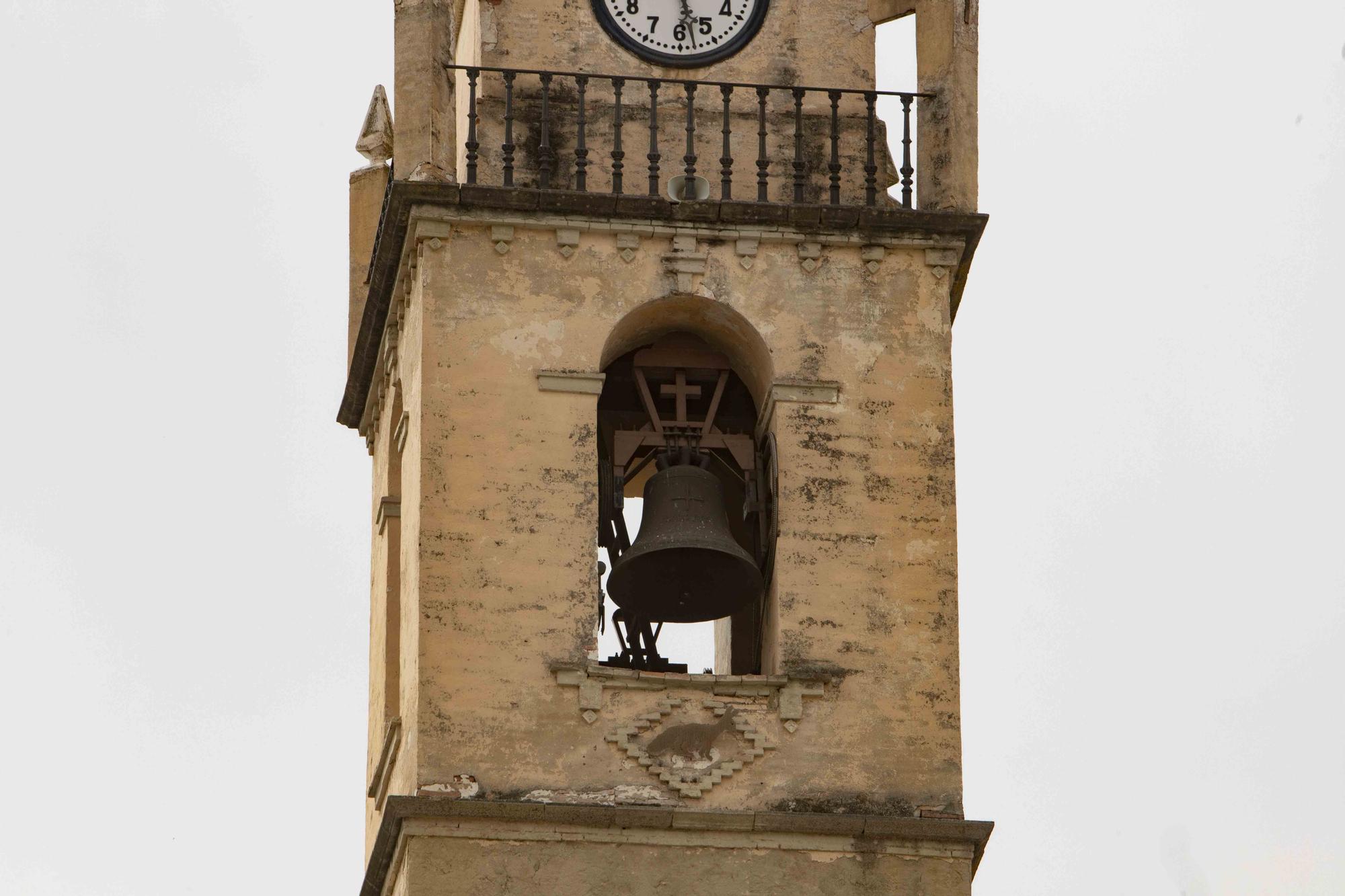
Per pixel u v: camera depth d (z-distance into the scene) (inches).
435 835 3110.2
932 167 3373.5
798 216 3319.4
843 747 3181.6
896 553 3250.5
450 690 3164.4
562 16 3420.3
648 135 3393.2
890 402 3294.8
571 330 3280.0
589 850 3120.1
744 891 3120.1
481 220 3294.8
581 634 3193.9
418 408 3267.7
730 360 3358.8
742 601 3307.1
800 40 3440.0
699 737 3171.8
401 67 3341.5
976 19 3412.9
